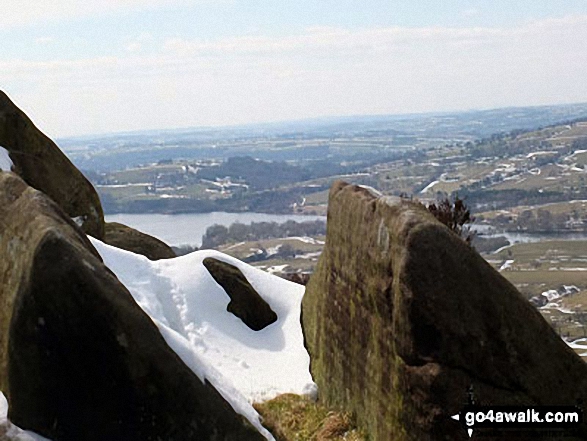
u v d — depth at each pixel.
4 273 8.35
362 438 9.81
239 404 8.88
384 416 9.10
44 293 7.61
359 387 10.26
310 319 13.53
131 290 14.03
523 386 8.07
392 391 8.82
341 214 11.48
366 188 11.30
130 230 21.42
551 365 8.15
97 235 18.77
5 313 8.06
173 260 15.72
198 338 13.84
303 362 13.32
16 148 17.45
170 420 7.84
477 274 8.19
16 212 8.74
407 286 8.27
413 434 8.30
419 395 8.18
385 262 9.14
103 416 7.73
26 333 7.64
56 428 7.69
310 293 13.85
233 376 12.85
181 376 7.95
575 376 8.19
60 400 7.70
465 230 15.30
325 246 12.75
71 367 7.69
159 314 13.87
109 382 7.72
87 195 18.72
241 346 14.07
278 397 11.88
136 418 7.76
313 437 10.32
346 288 11.02
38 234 7.89
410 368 8.31
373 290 9.56
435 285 8.16
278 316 15.44
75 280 7.63
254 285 15.84
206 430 7.98
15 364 7.68
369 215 10.06
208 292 14.96
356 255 10.49
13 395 7.69
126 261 14.88
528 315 8.21
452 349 8.09
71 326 7.64
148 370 7.79
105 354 7.70
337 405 11.14
